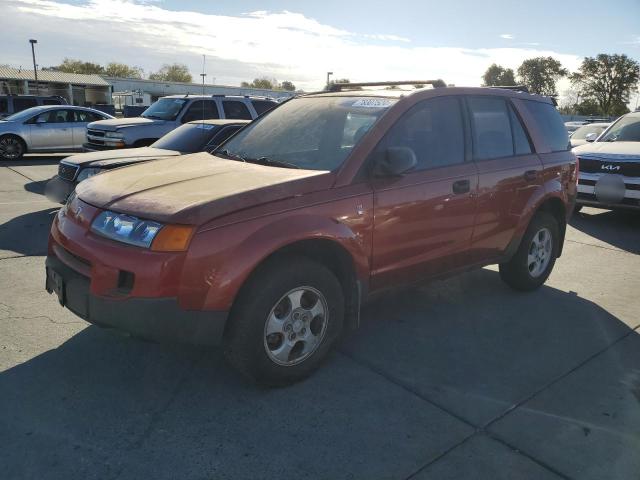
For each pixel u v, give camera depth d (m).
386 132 3.75
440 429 3.00
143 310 2.88
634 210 8.27
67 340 3.85
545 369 3.72
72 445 2.75
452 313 4.67
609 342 4.18
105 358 3.62
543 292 5.31
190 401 3.18
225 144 4.52
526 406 3.26
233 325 3.09
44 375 3.38
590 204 8.72
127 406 3.10
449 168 4.12
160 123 10.93
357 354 3.84
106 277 2.94
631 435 3.00
